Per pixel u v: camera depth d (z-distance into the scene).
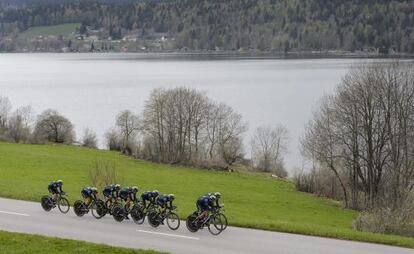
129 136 97.81
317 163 87.81
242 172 86.50
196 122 92.75
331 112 73.81
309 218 55.25
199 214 31.42
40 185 57.03
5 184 48.81
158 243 29.31
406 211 44.84
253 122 136.75
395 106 69.75
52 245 27.48
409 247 29.34
